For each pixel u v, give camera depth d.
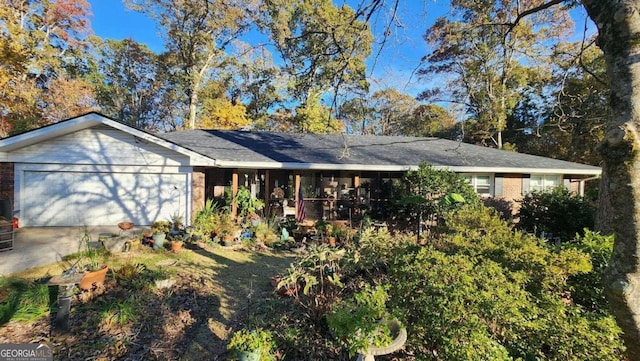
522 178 12.77
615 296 1.76
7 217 7.71
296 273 4.88
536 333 2.74
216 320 4.60
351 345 2.88
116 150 10.32
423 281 3.12
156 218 10.59
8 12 15.09
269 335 3.65
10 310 4.22
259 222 10.23
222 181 12.71
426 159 11.97
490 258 3.86
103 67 27.03
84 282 4.69
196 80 22.41
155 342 3.95
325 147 13.42
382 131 25.55
